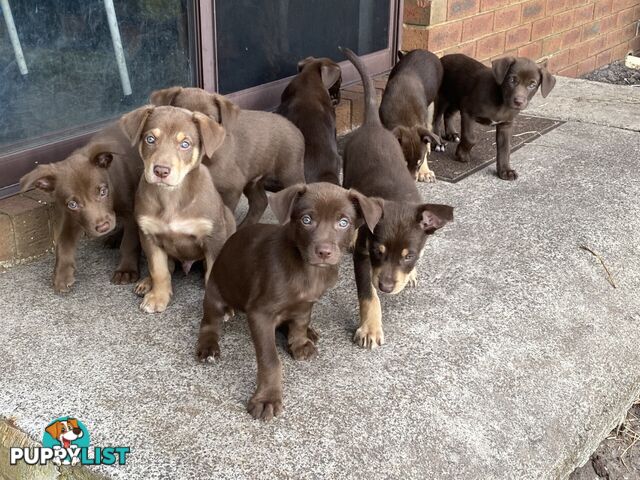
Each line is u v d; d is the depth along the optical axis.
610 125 1.66
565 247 1.08
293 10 1.43
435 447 0.70
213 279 0.81
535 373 0.82
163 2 1.20
